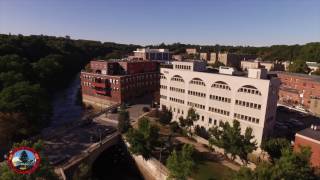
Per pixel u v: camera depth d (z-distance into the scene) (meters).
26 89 72.19
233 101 66.94
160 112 87.06
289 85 118.31
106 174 61.22
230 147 53.75
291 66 166.25
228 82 67.31
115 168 64.56
